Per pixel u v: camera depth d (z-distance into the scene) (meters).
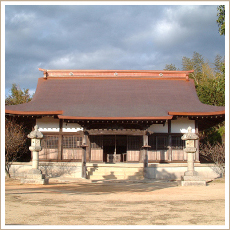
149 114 24.50
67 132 26.25
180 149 26.44
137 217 9.86
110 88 30.42
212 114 24.62
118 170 24.64
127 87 30.58
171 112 24.64
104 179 23.39
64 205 11.70
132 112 24.95
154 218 9.76
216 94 40.41
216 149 25.78
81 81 31.67
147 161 24.14
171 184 20.22
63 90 30.00
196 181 19.17
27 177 19.73
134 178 23.92
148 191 16.48
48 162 25.75
